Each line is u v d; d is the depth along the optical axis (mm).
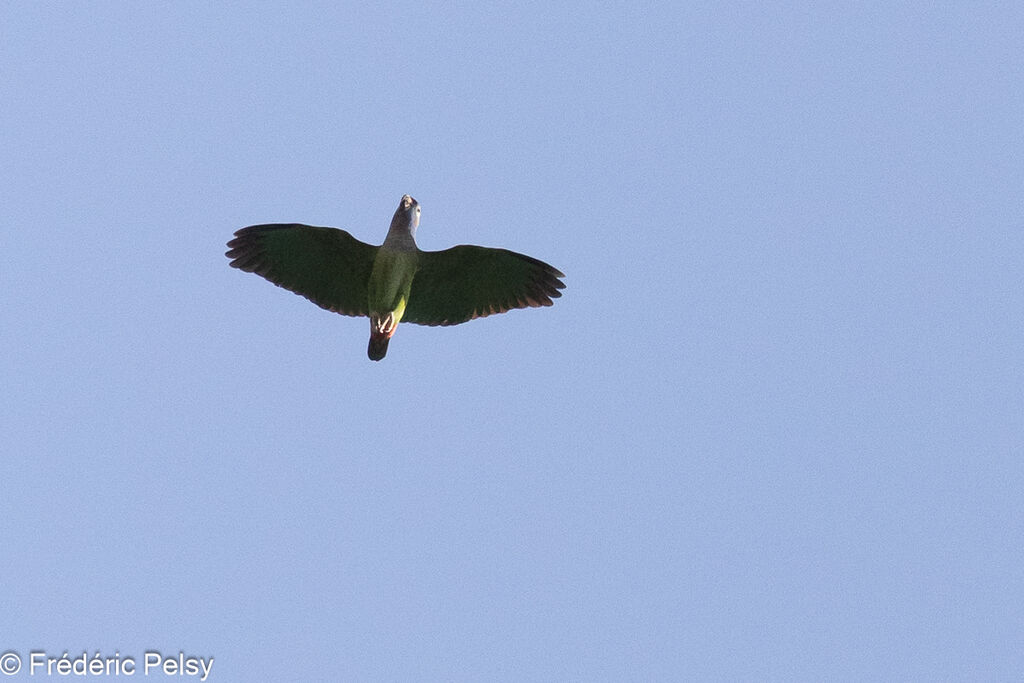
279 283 14148
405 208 13727
